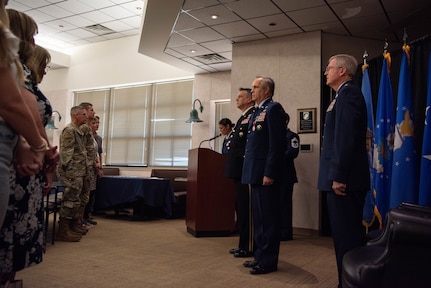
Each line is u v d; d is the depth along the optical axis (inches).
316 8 174.2
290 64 205.5
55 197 137.0
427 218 47.9
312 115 195.0
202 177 164.7
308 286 90.7
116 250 129.1
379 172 136.6
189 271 102.8
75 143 146.9
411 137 127.7
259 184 103.5
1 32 36.7
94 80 351.6
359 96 78.9
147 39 224.5
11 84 38.4
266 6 175.2
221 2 173.5
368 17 181.2
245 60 220.7
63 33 328.2
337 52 201.6
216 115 295.3
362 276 50.0
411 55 144.2
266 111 105.9
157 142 323.0
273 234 103.5
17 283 56.2
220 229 165.6
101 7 273.9
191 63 272.1
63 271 99.6
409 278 48.0
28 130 40.4
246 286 89.8
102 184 220.4
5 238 43.2
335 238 78.7
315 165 191.6
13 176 42.8
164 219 225.9
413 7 169.9
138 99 335.6
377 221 141.9
